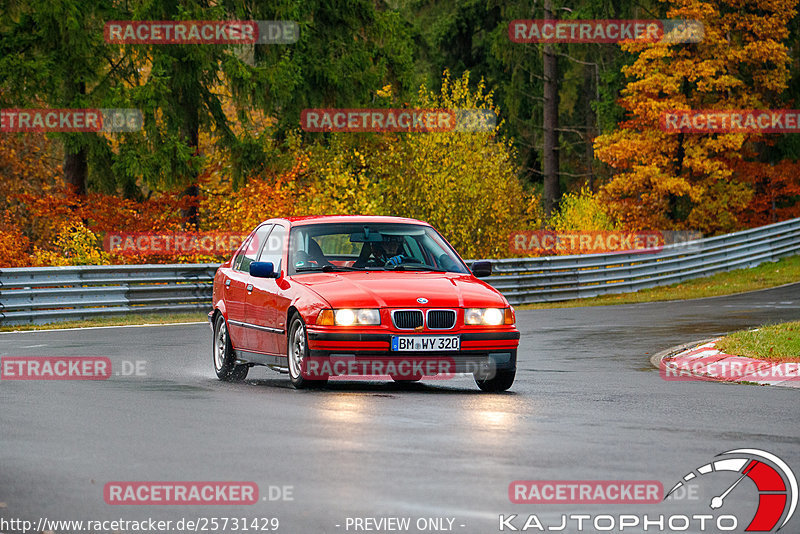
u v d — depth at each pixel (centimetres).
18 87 5659
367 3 7162
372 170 6550
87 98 5778
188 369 2306
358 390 1916
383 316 1800
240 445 1315
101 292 3984
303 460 1219
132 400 1744
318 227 2042
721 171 7494
